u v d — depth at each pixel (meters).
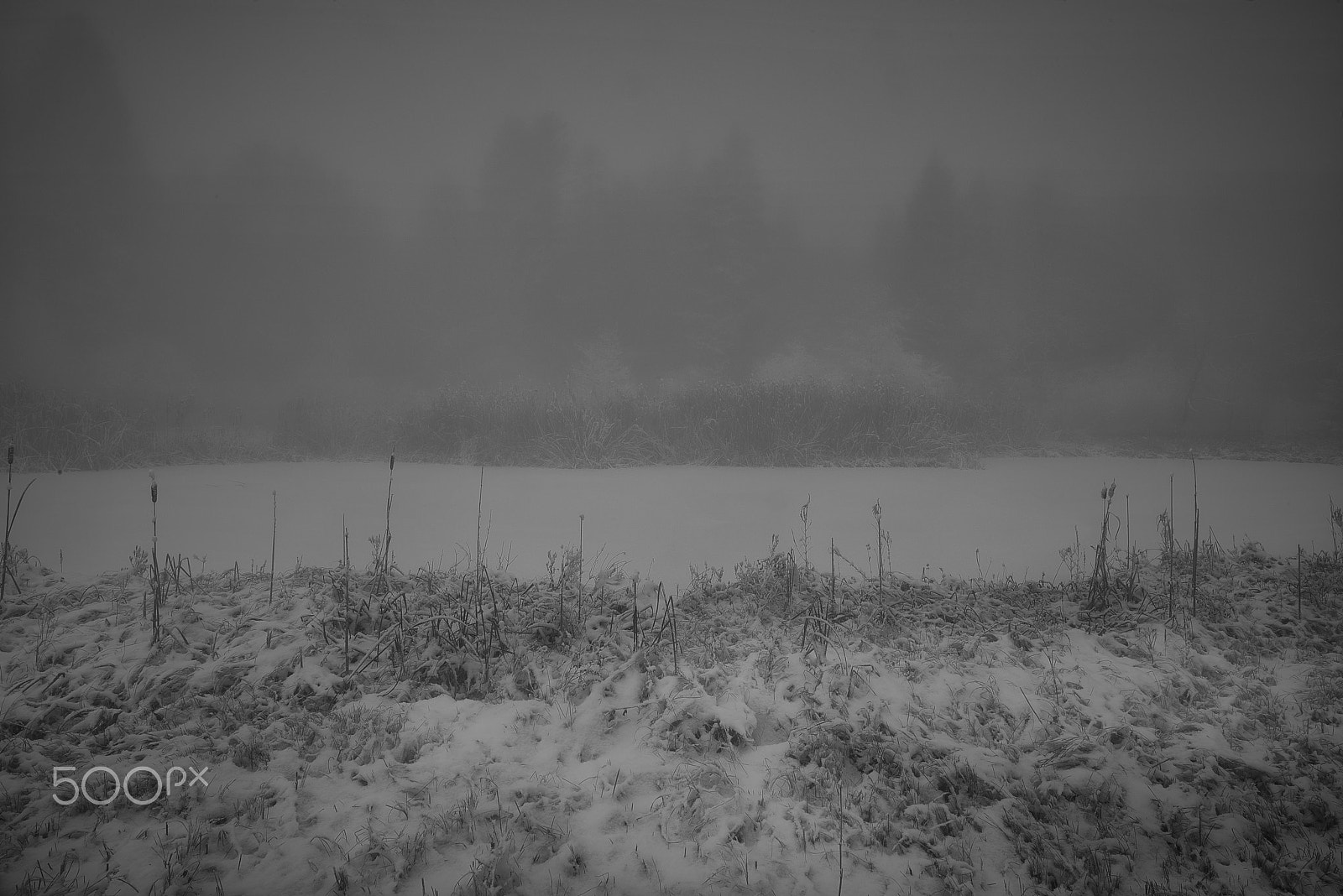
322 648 4.82
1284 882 2.99
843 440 17.27
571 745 3.92
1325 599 6.04
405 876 2.92
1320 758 3.81
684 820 3.30
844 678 4.42
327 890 2.85
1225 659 5.04
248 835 3.13
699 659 4.84
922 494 12.32
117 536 8.53
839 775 3.67
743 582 6.42
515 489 12.50
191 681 4.32
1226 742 3.93
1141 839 3.24
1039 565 7.65
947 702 4.32
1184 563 6.93
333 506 10.70
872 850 3.18
